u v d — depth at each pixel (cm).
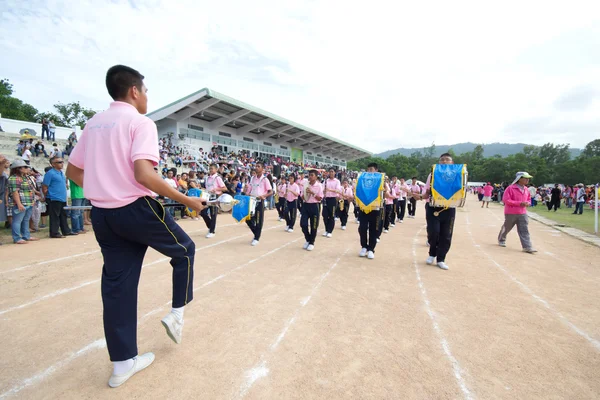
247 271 518
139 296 393
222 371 244
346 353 274
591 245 823
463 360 268
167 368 246
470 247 780
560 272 557
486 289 455
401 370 251
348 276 503
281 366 252
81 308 358
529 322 347
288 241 805
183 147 2898
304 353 272
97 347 277
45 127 2055
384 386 230
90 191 213
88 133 220
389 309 373
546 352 285
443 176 556
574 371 256
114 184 211
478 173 8838
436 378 242
